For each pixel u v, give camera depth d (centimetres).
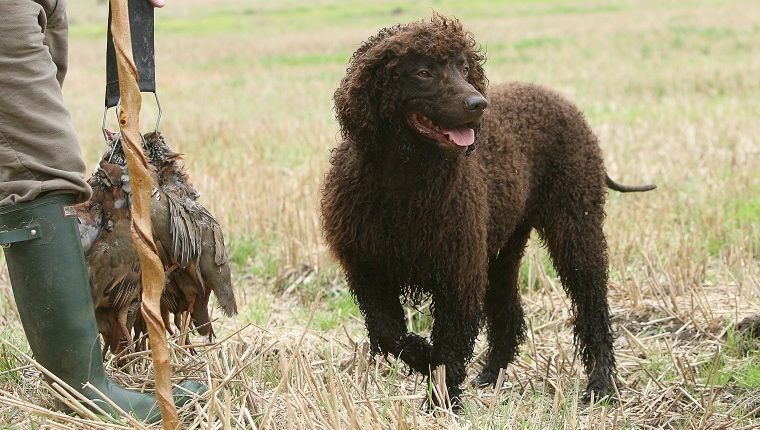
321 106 1892
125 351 478
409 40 489
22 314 420
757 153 1187
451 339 527
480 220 521
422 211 502
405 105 492
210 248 484
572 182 620
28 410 395
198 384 449
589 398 589
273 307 747
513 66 2455
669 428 514
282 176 1144
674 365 601
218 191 997
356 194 508
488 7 5038
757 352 611
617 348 673
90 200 451
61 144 411
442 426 454
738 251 801
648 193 1020
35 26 409
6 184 405
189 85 2364
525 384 593
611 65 2377
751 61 2306
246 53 3297
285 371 409
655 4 4659
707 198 991
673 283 738
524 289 786
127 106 365
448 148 484
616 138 1338
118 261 450
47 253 409
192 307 500
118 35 364
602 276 629
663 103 1738
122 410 397
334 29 4219
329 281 805
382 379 546
